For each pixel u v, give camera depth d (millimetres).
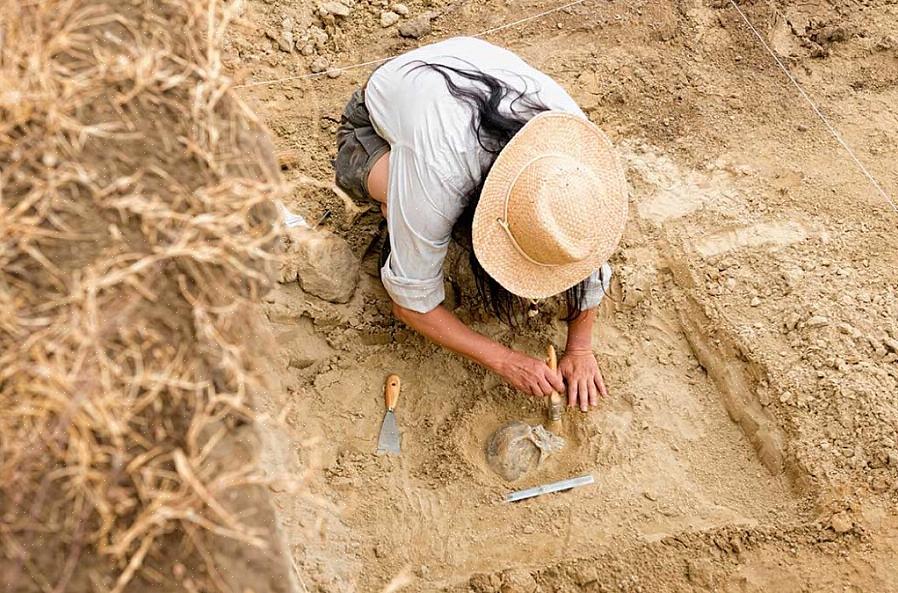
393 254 2658
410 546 2791
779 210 3406
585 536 2787
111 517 1599
